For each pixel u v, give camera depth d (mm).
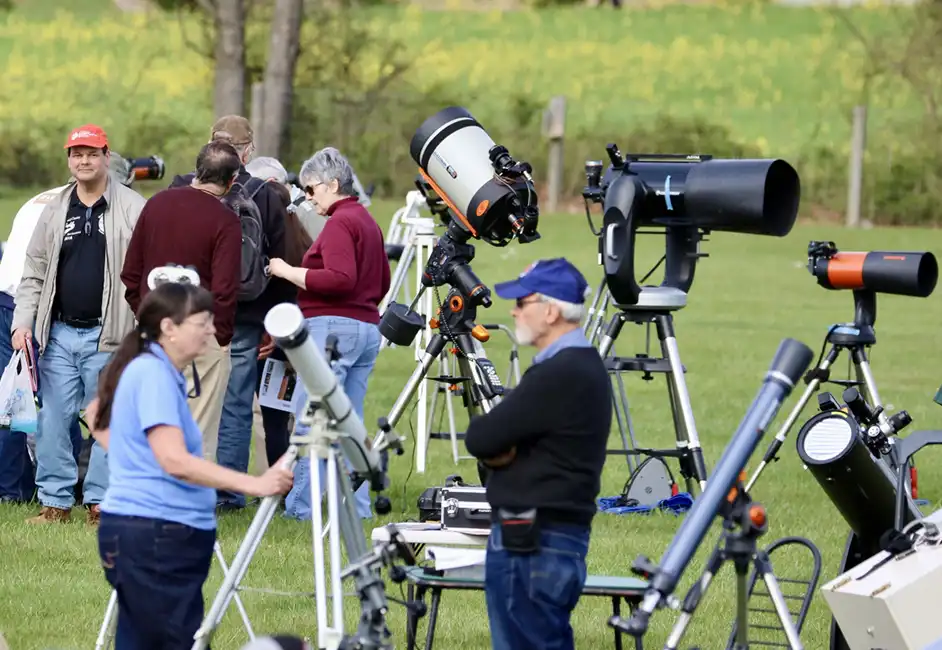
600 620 22625
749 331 59812
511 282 16391
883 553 17969
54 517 27125
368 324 26375
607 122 126438
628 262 24609
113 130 121125
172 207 25453
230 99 89438
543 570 15789
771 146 125562
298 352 15750
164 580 16031
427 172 25188
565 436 15789
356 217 26172
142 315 16344
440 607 22891
